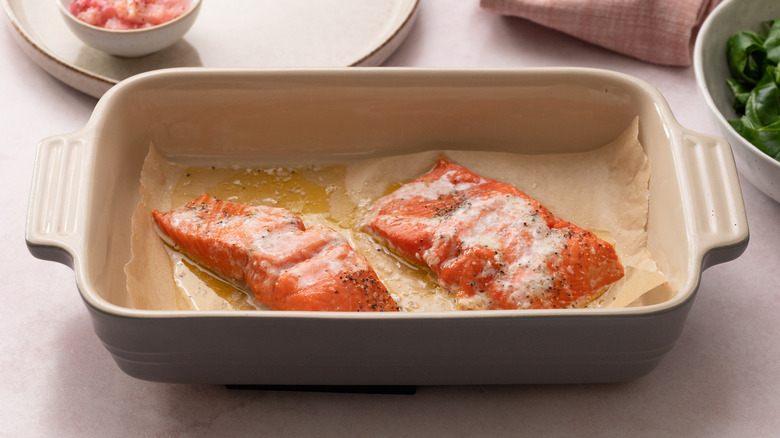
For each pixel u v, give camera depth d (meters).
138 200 0.69
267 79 0.69
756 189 0.73
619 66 0.81
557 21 0.81
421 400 0.63
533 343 0.59
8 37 0.82
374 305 0.64
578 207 0.70
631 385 0.64
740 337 0.66
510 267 0.65
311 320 0.57
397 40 0.79
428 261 0.66
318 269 0.64
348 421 0.62
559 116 0.71
